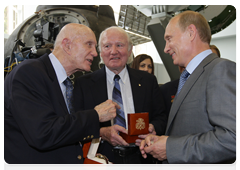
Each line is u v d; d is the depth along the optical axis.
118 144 1.71
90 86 2.04
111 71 2.09
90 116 1.27
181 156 1.13
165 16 5.48
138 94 2.03
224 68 1.12
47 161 1.23
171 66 6.41
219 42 13.10
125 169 1.69
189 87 1.31
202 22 1.40
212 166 1.20
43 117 1.12
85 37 1.49
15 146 1.23
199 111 1.21
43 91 1.24
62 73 1.49
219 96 1.07
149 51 15.35
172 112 1.40
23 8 8.38
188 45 1.40
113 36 1.96
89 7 3.96
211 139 1.05
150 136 1.42
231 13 6.03
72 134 1.17
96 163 1.54
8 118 1.26
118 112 1.92
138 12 7.11
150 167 1.84
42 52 2.36
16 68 1.28
